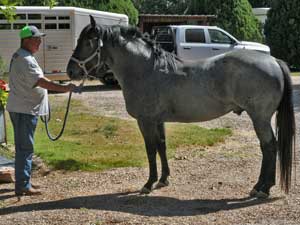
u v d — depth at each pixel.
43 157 8.95
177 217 6.00
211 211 6.20
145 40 6.88
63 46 19.09
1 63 12.49
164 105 6.74
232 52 6.63
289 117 6.50
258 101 6.38
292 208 6.23
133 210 6.29
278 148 6.57
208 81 6.56
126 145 9.95
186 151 9.46
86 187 7.36
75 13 19.11
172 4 38.72
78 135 11.02
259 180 6.66
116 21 20.00
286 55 29.00
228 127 11.88
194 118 6.77
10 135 11.08
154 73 6.71
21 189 6.89
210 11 30.67
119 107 15.32
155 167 6.94
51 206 6.50
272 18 29.31
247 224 5.73
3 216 6.13
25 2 21.44
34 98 6.61
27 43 6.54
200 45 19.84
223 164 8.46
